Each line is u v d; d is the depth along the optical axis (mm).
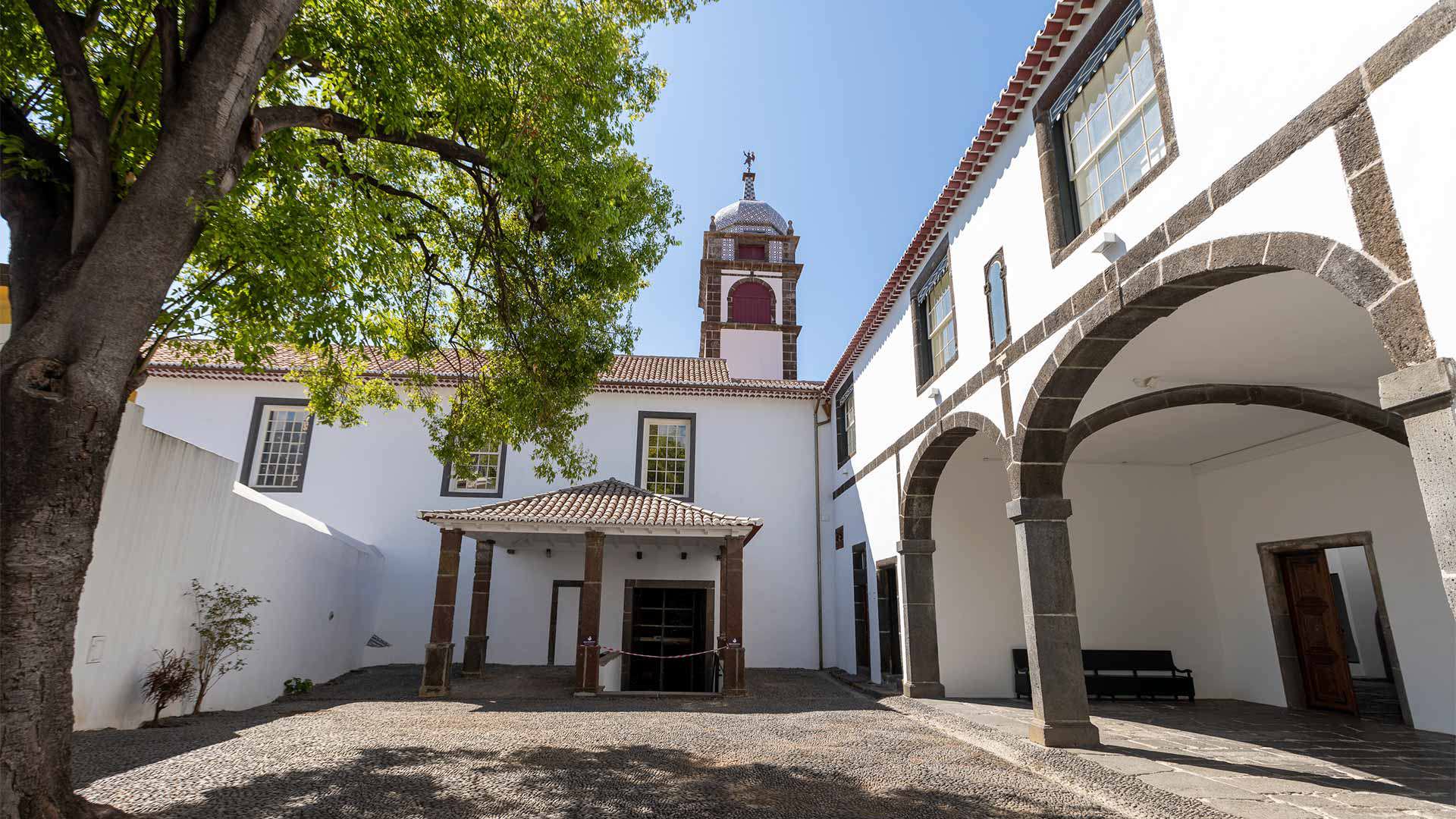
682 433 16375
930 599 10633
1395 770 6000
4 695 3463
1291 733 7828
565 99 6480
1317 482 9641
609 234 7660
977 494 11422
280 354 15570
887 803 5090
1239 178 4680
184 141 4215
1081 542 11445
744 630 15281
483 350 8891
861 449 13773
